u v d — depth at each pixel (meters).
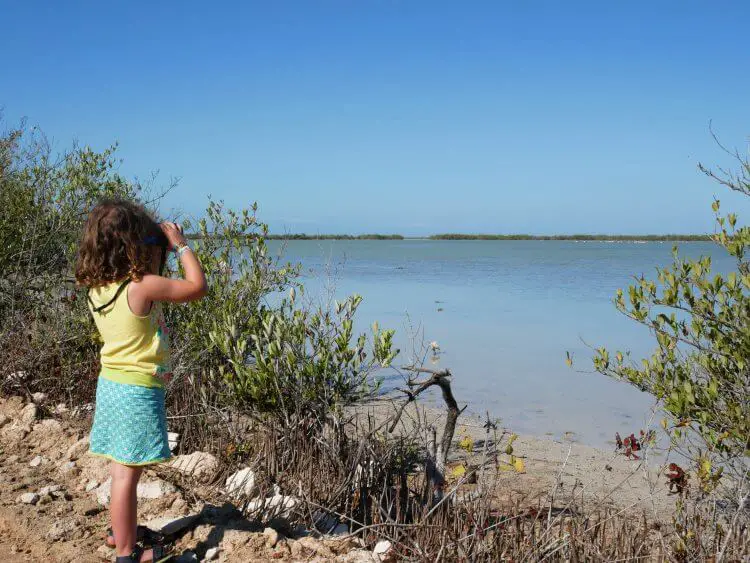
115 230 3.34
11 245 7.49
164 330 3.53
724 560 3.97
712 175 5.30
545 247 100.31
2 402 6.25
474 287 26.28
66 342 7.03
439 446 5.40
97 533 4.02
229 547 3.84
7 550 3.84
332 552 4.04
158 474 5.10
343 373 5.66
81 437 5.47
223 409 6.16
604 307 19.62
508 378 10.56
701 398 5.03
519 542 4.14
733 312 5.09
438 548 4.07
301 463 5.29
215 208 7.50
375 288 25.41
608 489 6.24
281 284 7.37
